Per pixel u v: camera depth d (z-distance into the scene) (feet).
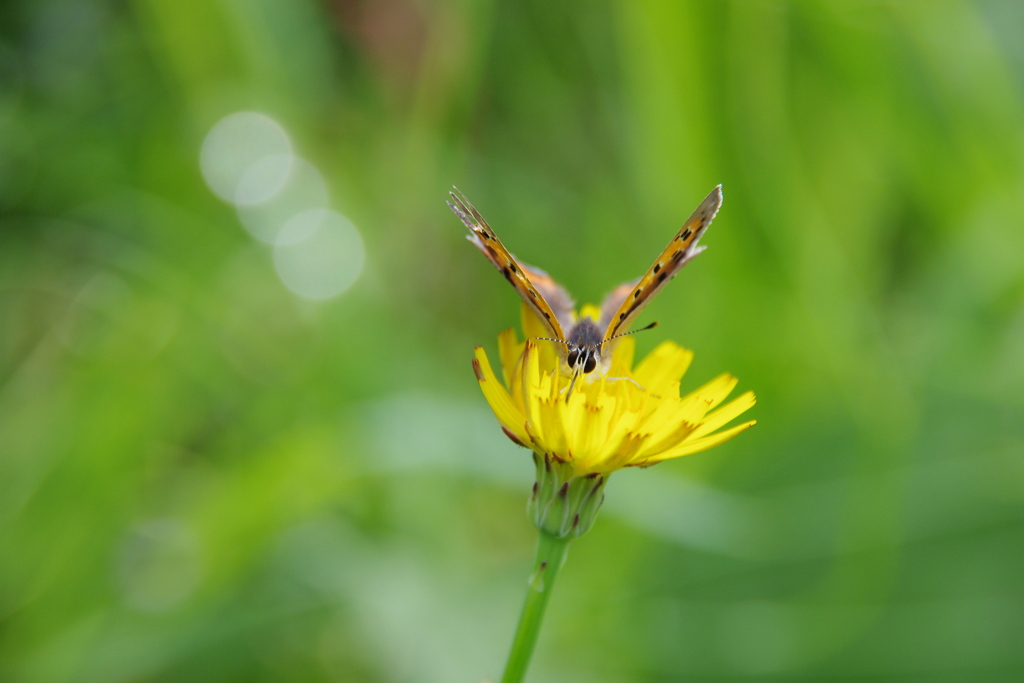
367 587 1.05
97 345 1.09
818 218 1.10
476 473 1.05
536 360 0.91
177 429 1.09
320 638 1.04
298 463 1.03
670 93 1.08
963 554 1.07
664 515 1.04
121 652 1.03
